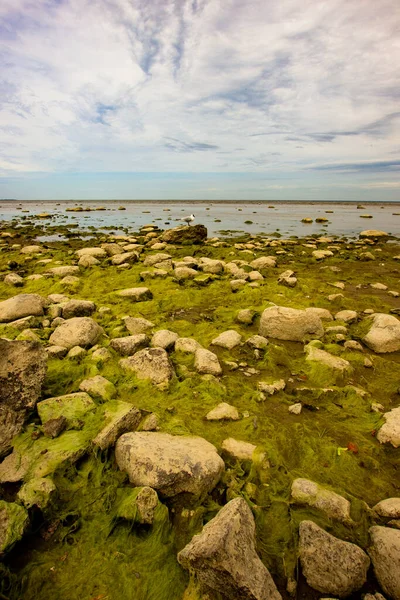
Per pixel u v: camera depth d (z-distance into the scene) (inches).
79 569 126.3
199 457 161.5
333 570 120.3
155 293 488.1
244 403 228.8
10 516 133.3
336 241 1063.6
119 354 285.4
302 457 185.0
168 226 1562.5
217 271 603.2
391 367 277.7
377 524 144.0
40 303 379.9
